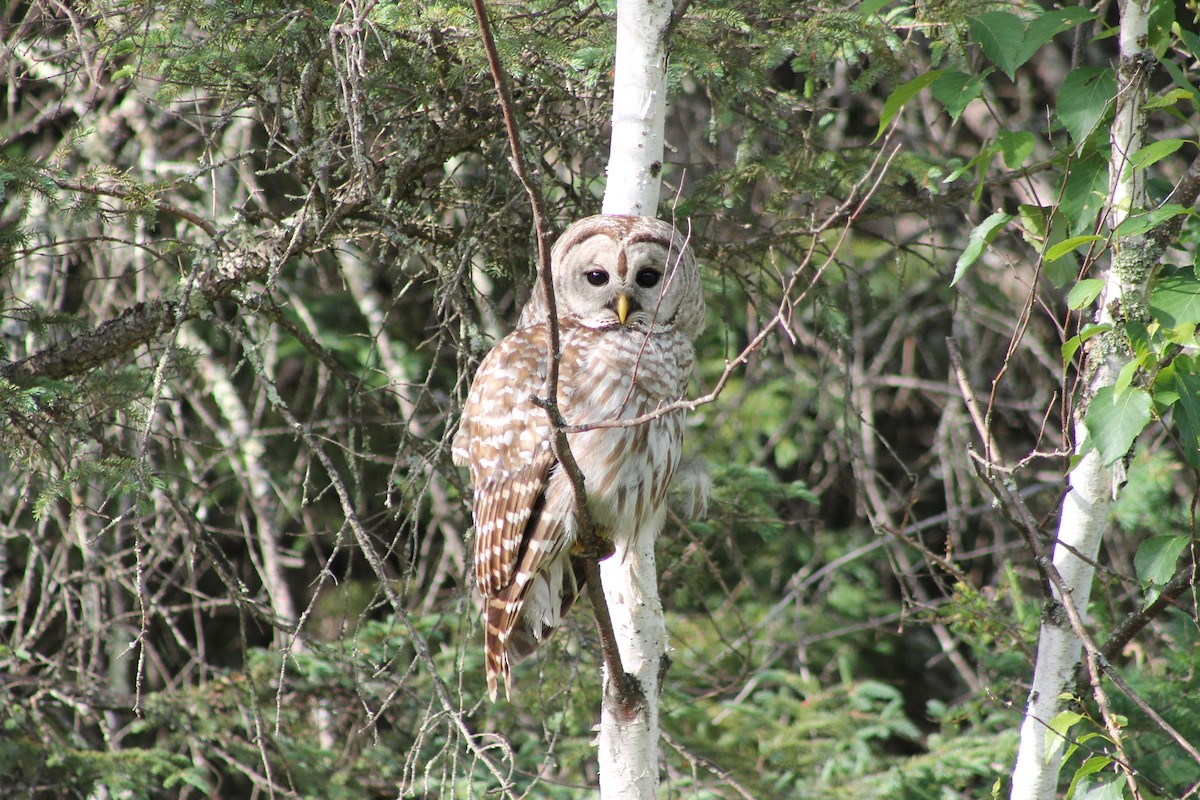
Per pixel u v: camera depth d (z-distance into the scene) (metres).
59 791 12.38
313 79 8.77
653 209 9.16
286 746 12.67
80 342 9.73
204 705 12.98
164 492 10.23
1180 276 7.36
